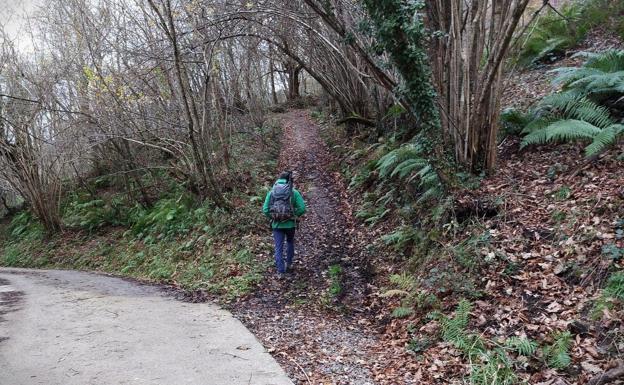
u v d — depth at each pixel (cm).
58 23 1274
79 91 1232
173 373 394
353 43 739
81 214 1595
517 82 1128
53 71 1314
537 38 1221
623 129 636
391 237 753
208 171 1041
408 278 619
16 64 1304
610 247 480
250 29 1184
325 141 1680
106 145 1480
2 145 1408
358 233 891
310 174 1366
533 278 512
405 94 734
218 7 996
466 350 439
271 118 2297
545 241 556
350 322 580
